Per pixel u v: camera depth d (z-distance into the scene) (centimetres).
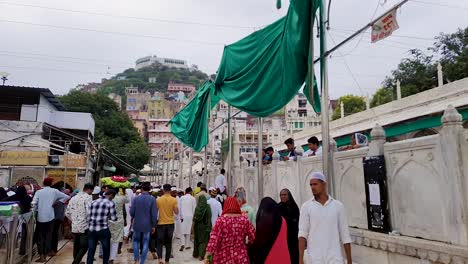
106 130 3719
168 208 833
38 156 2062
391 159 479
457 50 2323
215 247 434
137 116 9262
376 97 3050
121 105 10700
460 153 376
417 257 417
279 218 446
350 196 574
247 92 802
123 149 3544
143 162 3819
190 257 912
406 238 433
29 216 792
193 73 16238
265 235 438
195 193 1204
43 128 2259
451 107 396
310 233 376
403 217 455
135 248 780
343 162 595
